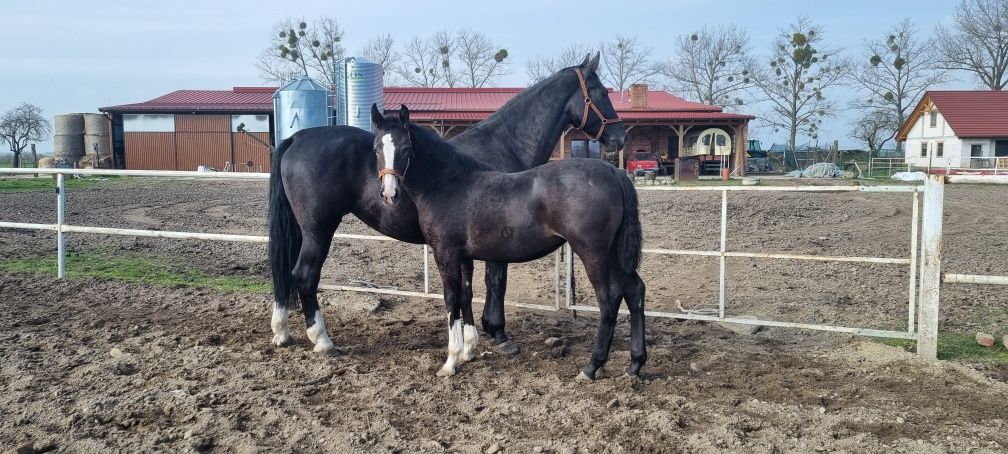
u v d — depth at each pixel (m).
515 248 4.92
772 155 50.66
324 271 9.35
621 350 5.83
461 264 5.18
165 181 27.78
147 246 11.04
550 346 5.94
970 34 57.06
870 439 3.92
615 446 3.81
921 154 47.03
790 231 13.73
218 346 5.77
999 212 16.86
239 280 8.45
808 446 3.85
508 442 3.89
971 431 4.04
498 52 67.19
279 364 5.28
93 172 7.93
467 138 6.14
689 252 6.35
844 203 19.02
